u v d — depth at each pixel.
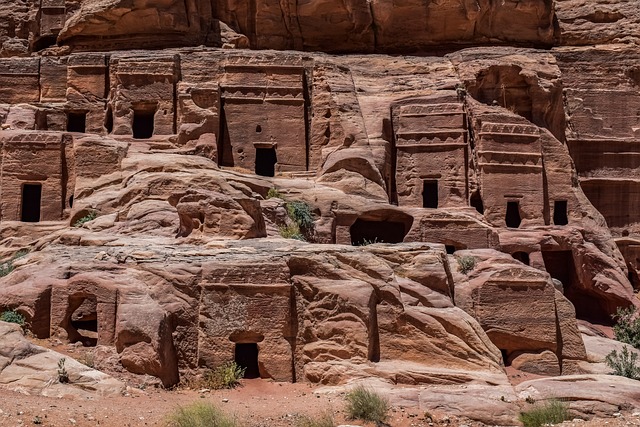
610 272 30.97
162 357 16.58
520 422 15.27
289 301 18.02
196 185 24.66
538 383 17.22
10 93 33.56
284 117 32.56
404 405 15.58
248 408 15.02
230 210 20.83
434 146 32.34
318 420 14.11
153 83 32.03
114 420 12.94
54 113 32.25
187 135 30.94
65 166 29.41
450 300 20.20
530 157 32.38
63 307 17.67
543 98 33.84
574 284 31.58
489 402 15.66
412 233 28.72
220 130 32.12
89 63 32.81
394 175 32.47
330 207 27.81
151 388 16.14
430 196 33.34
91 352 17.05
